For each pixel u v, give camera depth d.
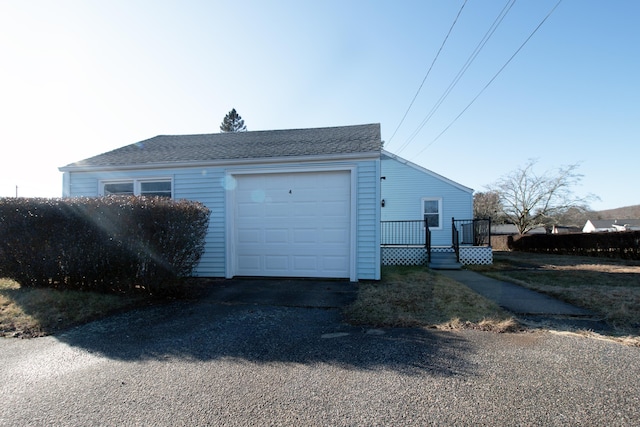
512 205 28.97
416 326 4.12
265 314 4.71
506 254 17.62
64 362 3.13
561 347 3.37
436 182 15.06
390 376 2.74
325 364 3.00
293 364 3.01
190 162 7.80
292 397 2.42
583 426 2.04
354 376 2.75
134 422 2.14
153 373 2.86
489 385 2.56
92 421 2.16
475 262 11.23
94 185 8.39
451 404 2.29
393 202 15.23
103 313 4.80
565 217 28.30
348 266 7.32
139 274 5.64
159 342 3.64
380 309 4.77
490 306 4.96
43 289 5.77
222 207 7.75
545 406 2.26
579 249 16.08
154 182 8.20
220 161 7.68
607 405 2.27
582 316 4.51
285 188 7.61
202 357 3.21
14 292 5.64
